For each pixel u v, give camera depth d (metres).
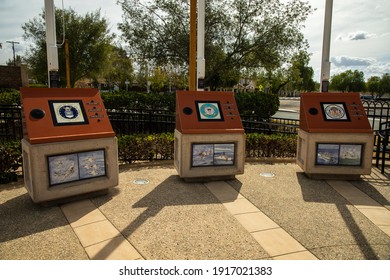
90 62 24.39
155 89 38.97
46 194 4.46
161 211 4.43
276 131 9.05
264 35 14.25
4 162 5.87
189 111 5.77
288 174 6.32
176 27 14.40
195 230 3.88
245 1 14.30
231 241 3.63
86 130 4.81
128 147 6.93
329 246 3.54
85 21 23.97
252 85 40.38
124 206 4.60
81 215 4.29
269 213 4.42
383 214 4.44
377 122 14.53
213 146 5.72
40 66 23.84
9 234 3.74
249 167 6.83
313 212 4.47
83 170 4.82
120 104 13.66
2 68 30.58
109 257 3.28
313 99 6.21
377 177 6.17
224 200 4.88
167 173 6.30
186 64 15.05
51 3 5.41
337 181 5.90
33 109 4.57
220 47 14.70
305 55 15.18
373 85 74.81
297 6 14.25
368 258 3.31
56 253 3.35
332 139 5.82
